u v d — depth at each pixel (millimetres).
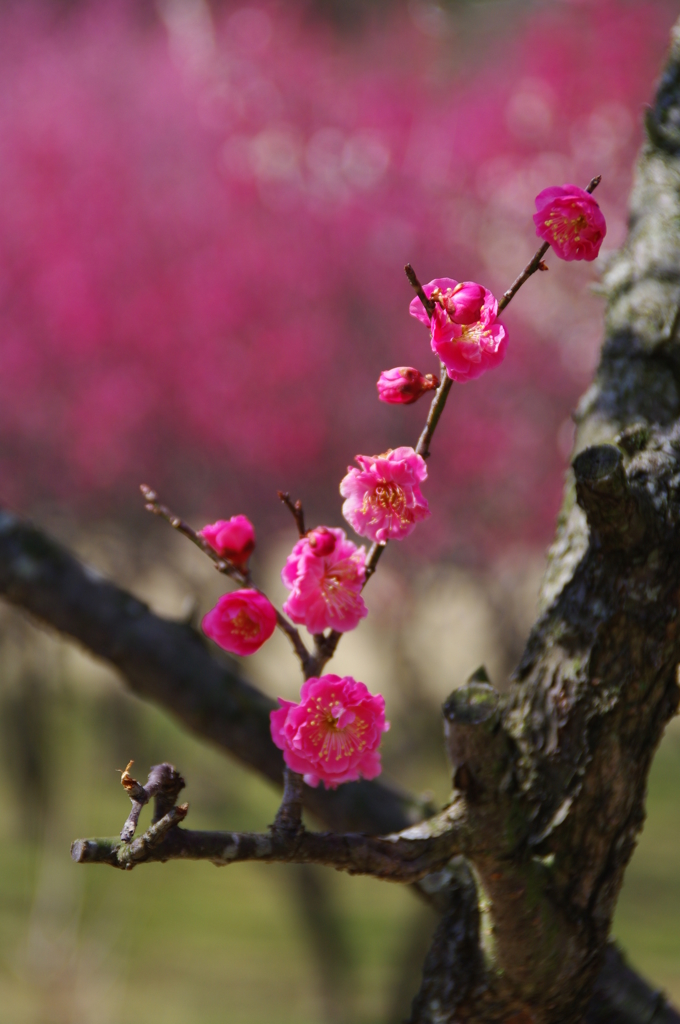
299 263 11156
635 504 1707
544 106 12219
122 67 12352
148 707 14969
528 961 1775
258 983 10539
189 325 11070
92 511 11672
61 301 11086
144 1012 9797
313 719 1449
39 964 10789
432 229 11430
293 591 1482
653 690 1796
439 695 11211
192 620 2650
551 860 1776
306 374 10859
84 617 2615
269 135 12039
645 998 2123
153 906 12820
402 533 1482
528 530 11109
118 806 14016
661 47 12078
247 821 14305
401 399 1614
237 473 11180
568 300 11289
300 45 12969
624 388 1908
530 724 1829
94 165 11562
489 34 14102
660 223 2033
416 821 2482
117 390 10969
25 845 13703
